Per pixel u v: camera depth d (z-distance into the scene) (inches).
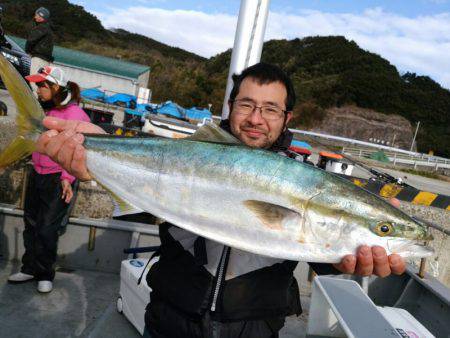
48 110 58.5
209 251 29.8
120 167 32.7
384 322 38.9
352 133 1036.5
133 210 32.1
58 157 32.8
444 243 95.1
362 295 44.6
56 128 33.7
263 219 28.7
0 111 114.9
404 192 101.2
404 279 65.2
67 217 62.6
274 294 29.6
